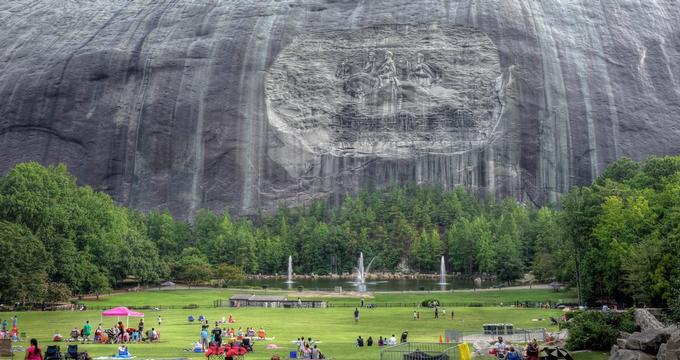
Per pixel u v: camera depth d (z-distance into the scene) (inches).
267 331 2151.8
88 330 1775.3
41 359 1176.2
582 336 1485.0
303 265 5969.5
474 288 4409.5
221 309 3014.3
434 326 2310.5
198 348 1544.0
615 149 7618.1
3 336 1723.7
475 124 7775.6
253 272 5831.7
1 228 2824.8
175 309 3006.9
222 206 7770.7
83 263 3496.6
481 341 1761.8
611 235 2736.2
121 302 3348.9
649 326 1434.5
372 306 3159.5
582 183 7544.3
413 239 5994.1
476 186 7504.9
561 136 7677.2
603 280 2807.6
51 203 3499.0
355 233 6112.2
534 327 2135.8
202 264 5002.5
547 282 4682.6
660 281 2049.7
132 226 5044.3
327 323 2421.3
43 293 2925.7
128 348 1612.9
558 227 3759.8
